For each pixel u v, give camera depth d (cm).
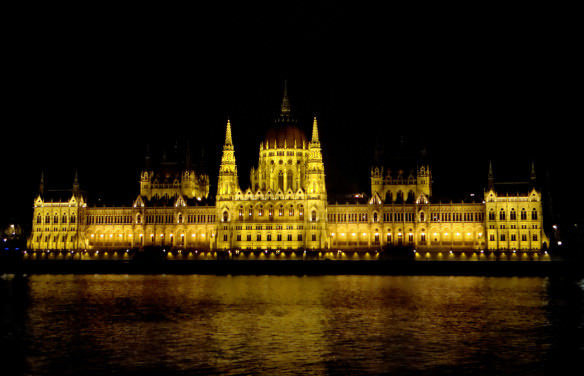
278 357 11356
